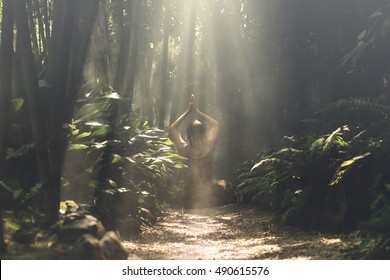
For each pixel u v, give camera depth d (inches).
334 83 373.1
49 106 213.8
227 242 233.8
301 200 251.1
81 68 247.0
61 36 205.3
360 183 237.1
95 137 257.0
